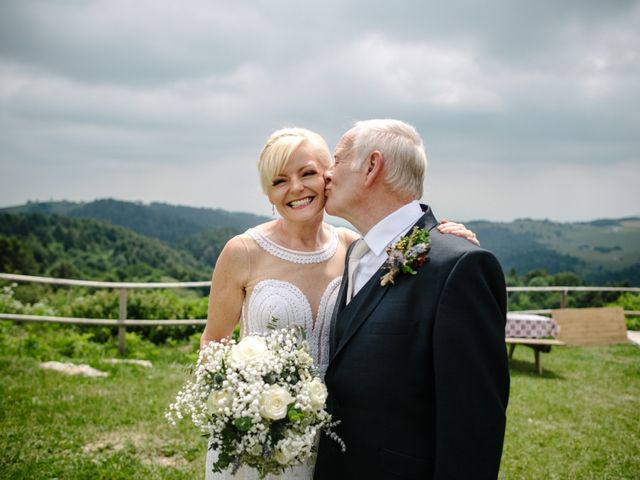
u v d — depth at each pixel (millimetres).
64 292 13977
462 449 1716
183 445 4672
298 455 1936
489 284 1854
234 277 2439
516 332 8586
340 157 2154
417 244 1938
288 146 2320
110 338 9305
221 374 1917
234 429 1860
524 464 4629
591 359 9305
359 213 2150
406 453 1852
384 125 2107
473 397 1733
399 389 1875
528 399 6672
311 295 2430
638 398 6883
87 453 4438
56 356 7672
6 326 9453
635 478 4414
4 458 4203
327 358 2422
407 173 2061
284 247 2473
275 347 2006
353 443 1931
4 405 5410
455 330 1766
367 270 2129
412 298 1897
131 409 5484
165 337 9828
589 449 5000
